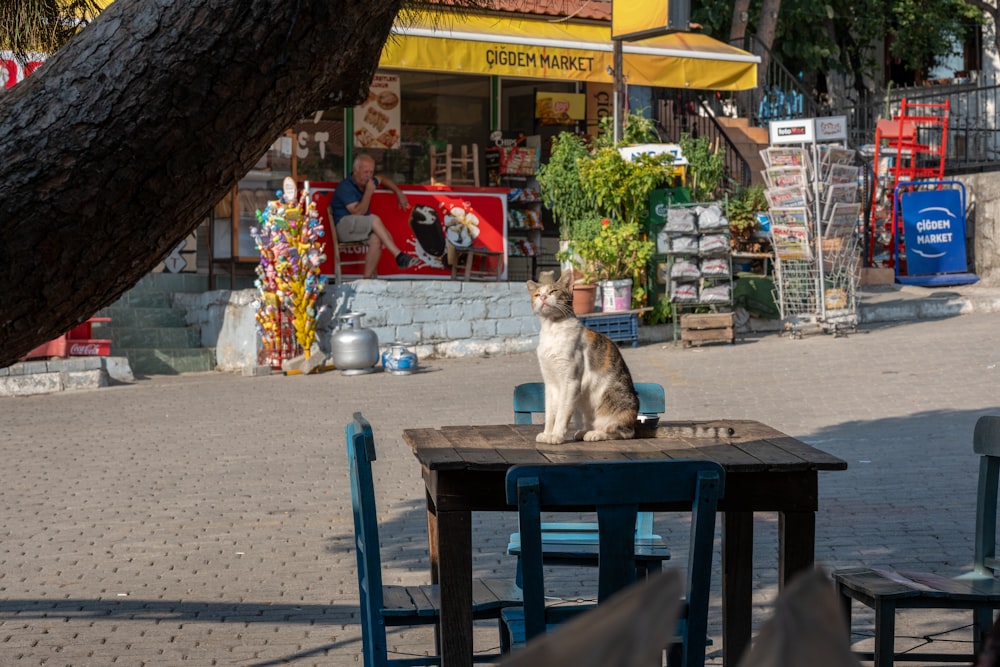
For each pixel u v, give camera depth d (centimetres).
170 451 1066
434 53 1614
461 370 1548
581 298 1673
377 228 1711
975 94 2783
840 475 913
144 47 225
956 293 1939
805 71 2778
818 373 1414
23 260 225
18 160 223
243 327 1564
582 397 455
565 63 1741
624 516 340
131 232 232
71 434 1152
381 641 413
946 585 432
